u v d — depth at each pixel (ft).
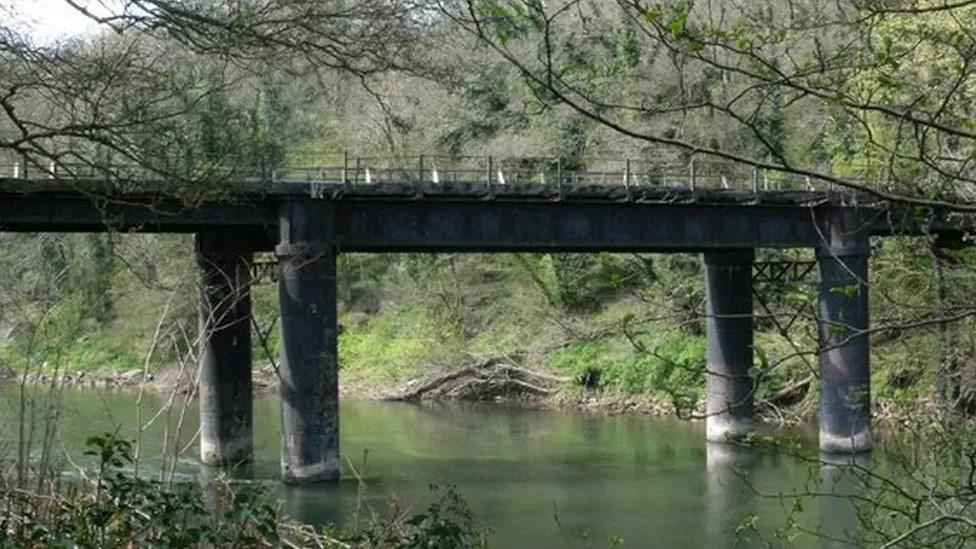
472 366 190.08
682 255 170.60
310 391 107.86
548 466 120.37
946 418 40.37
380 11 43.52
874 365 128.47
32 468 48.06
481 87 114.52
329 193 108.99
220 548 37.99
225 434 118.73
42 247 129.80
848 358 116.47
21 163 94.58
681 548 81.97
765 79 22.13
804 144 111.55
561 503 99.55
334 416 108.99
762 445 28.45
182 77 53.93
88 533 36.83
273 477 111.34
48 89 45.93
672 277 168.35
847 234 29.01
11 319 105.60
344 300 228.84
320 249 108.47
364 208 112.27
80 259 138.82
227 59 45.39
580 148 180.45
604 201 118.42
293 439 107.76
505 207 116.16
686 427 151.23
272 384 194.90
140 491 38.22
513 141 177.78
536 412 172.86
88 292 140.36
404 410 176.86
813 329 34.19
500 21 25.02
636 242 120.06
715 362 134.92
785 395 150.82
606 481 110.63
